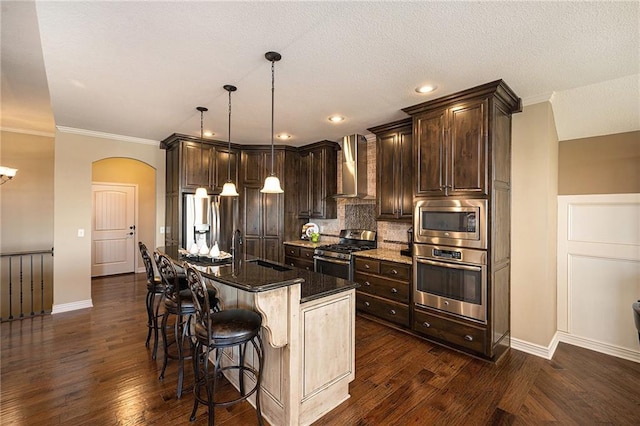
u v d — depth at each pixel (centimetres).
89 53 224
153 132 448
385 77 261
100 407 218
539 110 297
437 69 246
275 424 206
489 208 276
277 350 206
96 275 645
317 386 212
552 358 294
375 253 403
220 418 211
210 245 476
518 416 213
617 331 300
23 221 492
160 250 342
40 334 347
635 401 229
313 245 484
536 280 300
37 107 366
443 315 311
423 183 324
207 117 374
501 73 252
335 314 225
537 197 299
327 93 297
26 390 238
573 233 324
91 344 321
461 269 296
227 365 261
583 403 227
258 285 185
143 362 284
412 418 211
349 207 504
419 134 328
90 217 450
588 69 244
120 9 174
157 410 216
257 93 297
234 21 185
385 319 371
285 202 529
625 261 297
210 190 485
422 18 182
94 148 449
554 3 168
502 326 299
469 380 257
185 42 209
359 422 207
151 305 315
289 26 190
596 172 312
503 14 178
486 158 277
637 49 214
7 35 201
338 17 181
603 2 166
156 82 273
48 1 166
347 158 462
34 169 500
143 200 707
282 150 528
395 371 271
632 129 293
